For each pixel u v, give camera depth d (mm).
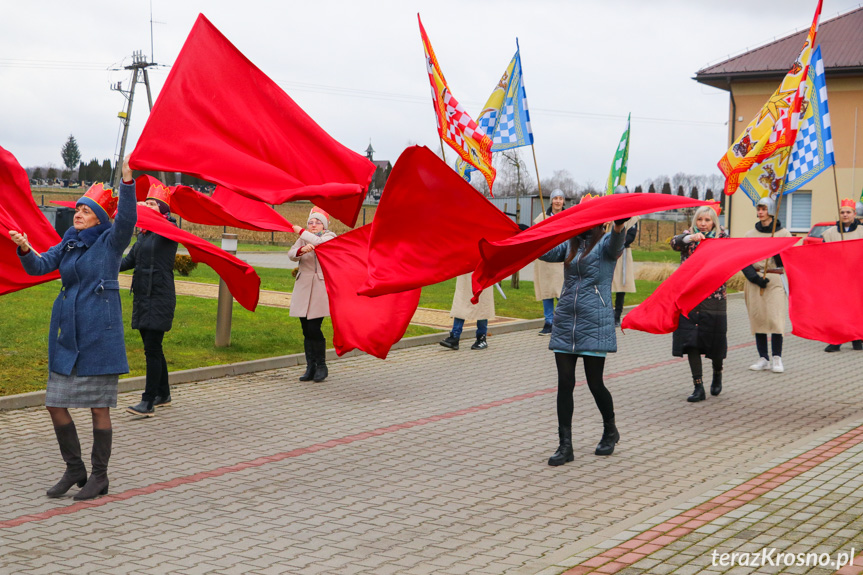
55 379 5789
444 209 6312
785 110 9656
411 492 6129
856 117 29844
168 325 8266
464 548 5012
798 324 8523
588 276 6852
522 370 11094
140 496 5965
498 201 40312
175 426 7980
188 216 9695
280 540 5137
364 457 7074
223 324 11586
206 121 6949
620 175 11625
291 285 19953
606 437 7160
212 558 4828
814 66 9820
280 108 7188
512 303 17516
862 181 32062
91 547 4973
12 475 6395
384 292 6242
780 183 9867
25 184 7219
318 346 10172
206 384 9891
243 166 6953
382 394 9570
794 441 7617
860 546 4695
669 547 4730
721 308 9266
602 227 6867
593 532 5281
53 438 7465
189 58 6977
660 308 8461
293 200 6953
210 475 6500
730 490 5824
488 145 8102
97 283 5797
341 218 7598
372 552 4945
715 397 9547
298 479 6434
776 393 9773
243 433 7793
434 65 8133
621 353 12594
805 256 8664
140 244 8219
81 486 6039
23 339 11555
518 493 6105
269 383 10039
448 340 12586
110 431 5969
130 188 5852
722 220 33375
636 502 5883
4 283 7246
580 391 9812
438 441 7613
